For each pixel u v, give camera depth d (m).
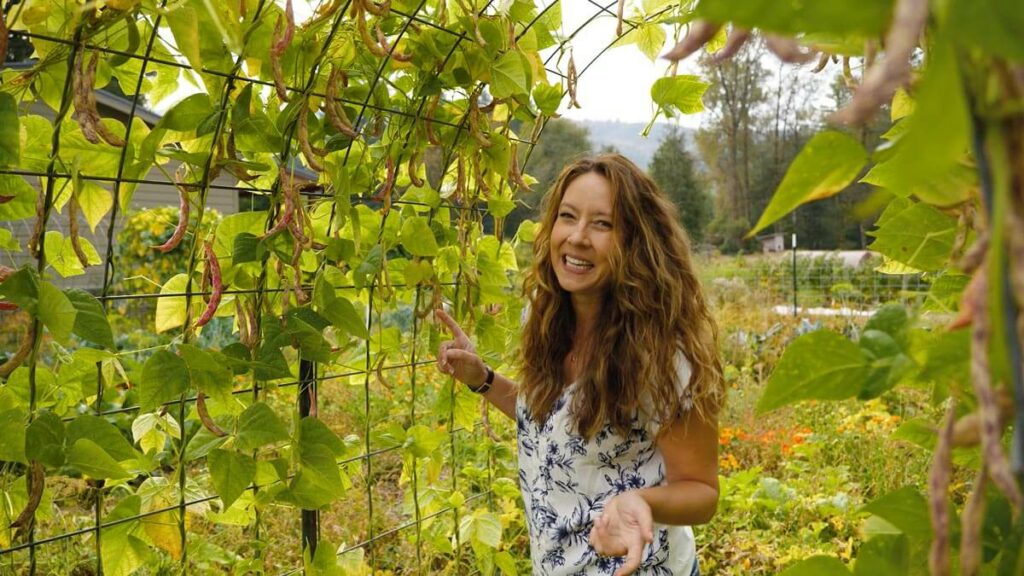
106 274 1.46
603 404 1.74
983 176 0.40
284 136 1.61
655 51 2.27
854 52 0.62
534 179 2.38
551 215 1.94
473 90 1.98
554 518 1.86
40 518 1.57
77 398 1.66
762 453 5.01
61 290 1.34
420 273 1.99
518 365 2.07
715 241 41.12
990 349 0.46
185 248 9.05
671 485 1.69
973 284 0.45
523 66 1.89
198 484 1.77
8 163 1.15
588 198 1.80
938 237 0.95
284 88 1.44
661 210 1.81
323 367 2.00
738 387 6.75
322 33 1.69
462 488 3.42
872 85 0.34
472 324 2.29
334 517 3.93
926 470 4.18
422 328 2.15
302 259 1.96
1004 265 0.38
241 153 1.72
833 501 3.84
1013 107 0.38
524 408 1.96
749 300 11.59
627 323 1.74
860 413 5.34
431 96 1.94
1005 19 0.33
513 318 2.45
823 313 10.18
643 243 1.77
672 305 1.73
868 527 0.78
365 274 1.86
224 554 1.88
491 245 2.36
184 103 1.45
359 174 1.92
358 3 1.57
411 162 1.96
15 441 1.28
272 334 1.65
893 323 0.63
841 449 4.83
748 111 40.19
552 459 1.85
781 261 15.79
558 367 1.91
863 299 11.33
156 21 1.33
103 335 1.35
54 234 1.63
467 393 2.35
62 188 1.46
